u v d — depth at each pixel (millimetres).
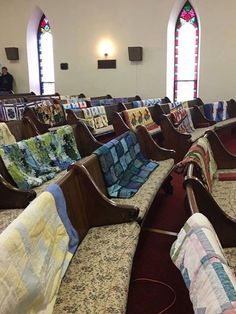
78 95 8391
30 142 2691
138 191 2484
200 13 7645
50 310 1232
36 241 1271
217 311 733
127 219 1965
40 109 4402
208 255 913
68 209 1672
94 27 8508
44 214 1395
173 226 2764
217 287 792
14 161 2438
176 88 8500
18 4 9070
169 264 2254
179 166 2260
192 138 4633
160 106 5570
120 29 8305
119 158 2699
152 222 2838
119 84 8555
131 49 8148
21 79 9461
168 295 1966
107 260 1604
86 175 1924
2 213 2088
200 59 7855
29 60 9328
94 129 4617
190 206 1490
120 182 2557
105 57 8539
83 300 1323
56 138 3049
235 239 1730
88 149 3426
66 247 1527
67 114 4586
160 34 8023
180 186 3678
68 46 8812
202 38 7746
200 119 5891
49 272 1307
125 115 4586
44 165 2734
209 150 2869
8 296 1004
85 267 1544
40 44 9461
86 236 1849
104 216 1964
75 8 8562
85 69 8781
